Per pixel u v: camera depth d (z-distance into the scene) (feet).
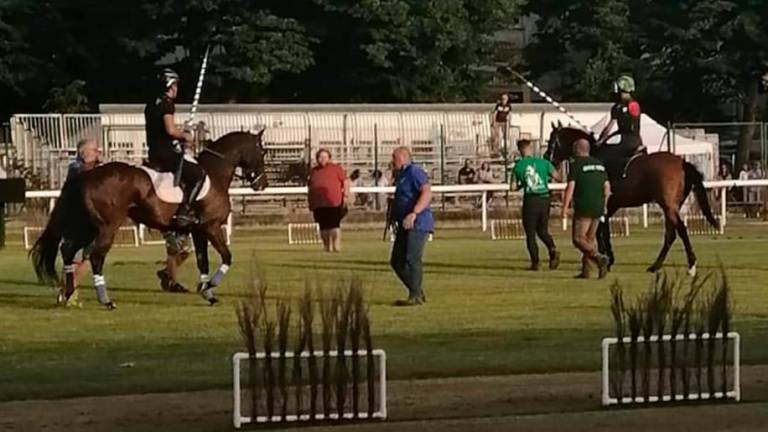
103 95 182.50
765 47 187.62
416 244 61.36
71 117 143.84
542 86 199.82
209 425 35.01
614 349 38.83
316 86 182.39
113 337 51.88
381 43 175.94
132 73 181.37
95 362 45.55
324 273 76.33
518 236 112.98
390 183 134.41
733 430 33.99
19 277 77.00
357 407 35.24
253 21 172.35
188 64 175.32
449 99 183.32
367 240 110.32
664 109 197.88
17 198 87.10
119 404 37.91
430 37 180.04
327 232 95.25
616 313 37.65
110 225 60.34
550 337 50.88
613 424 34.63
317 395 35.37
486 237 113.50
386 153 146.41
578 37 192.34
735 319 55.52
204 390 39.86
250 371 34.78
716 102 196.34
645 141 139.13
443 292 66.74
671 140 136.26
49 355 47.39
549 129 150.61
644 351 37.09
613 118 76.02
